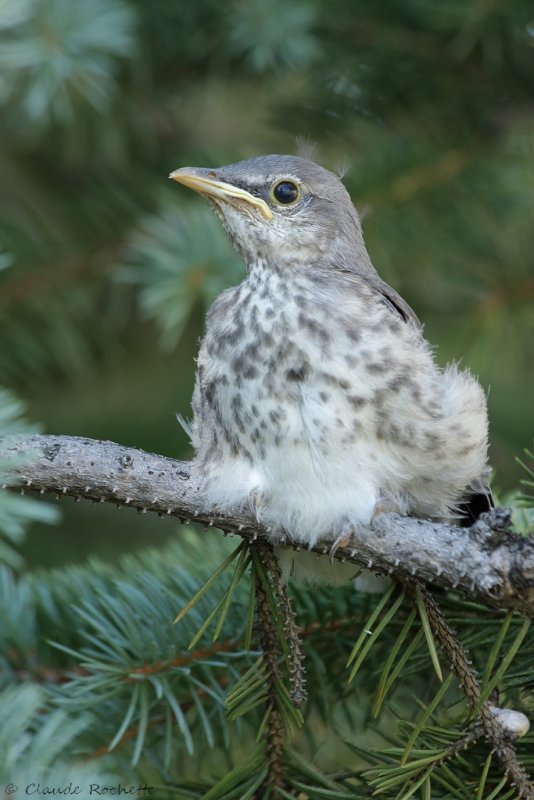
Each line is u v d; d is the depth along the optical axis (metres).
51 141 10.95
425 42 9.92
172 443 12.14
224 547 7.48
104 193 10.28
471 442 6.80
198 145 11.13
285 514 6.39
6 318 10.08
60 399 12.02
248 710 6.37
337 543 6.24
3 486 5.54
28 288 10.02
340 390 6.58
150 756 6.79
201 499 6.14
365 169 9.77
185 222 8.88
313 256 7.92
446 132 9.94
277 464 6.59
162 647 6.77
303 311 6.75
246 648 6.24
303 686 6.86
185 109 11.30
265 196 7.92
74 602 7.17
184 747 6.99
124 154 10.91
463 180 9.78
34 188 10.63
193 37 10.29
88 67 8.48
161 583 7.17
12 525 5.06
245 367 6.73
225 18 10.05
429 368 6.83
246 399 6.69
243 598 7.00
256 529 6.27
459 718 6.08
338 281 7.23
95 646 7.03
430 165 9.77
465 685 6.02
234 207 7.95
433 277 10.12
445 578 5.86
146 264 9.70
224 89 10.92
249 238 7.92
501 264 10.05
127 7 9.22
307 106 10.29
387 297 7.38
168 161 10.95
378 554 6.09
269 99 10.63
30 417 11.84
